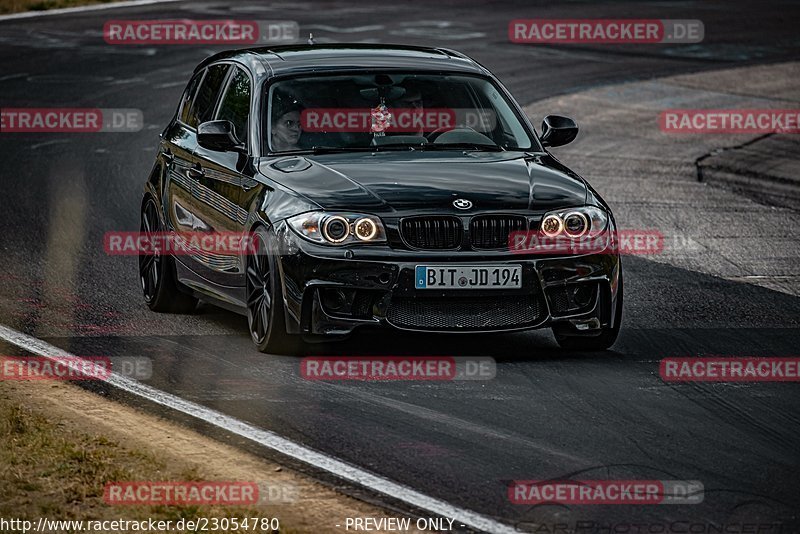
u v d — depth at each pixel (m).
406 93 32.19
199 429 23.42
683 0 127.00
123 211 49.59
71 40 96.88
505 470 21.23
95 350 29.73
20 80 81.31
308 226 27.61
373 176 28.84
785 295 37.12
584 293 28.66
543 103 77.62
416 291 27.34
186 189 33.41
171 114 72.50
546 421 24.06
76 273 38.88
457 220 27.62
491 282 27.55
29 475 20.45
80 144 64.31
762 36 106.50
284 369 27.80
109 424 23.75
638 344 30.73
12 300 35.03
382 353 29.33
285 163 30.05
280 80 32.22
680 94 81.69
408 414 24.45
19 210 49.12
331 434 23.14
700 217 50.78
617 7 120.06
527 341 30.91
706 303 35.81
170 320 33.47
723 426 23.91
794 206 53.69
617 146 67.06
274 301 28.20
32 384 26.55
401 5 118.38
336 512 19.25
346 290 27.58
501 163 30.12
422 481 20.66
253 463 21.50
